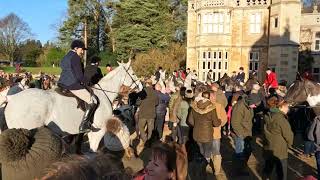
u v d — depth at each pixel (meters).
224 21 36.47
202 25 37.28
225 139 15.53
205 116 9.47
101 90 10.16
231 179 10.10
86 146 13.52
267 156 8.62
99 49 61.44
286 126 8.23
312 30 38.94
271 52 35.03
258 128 16.53
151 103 13.64
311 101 10.80
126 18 50.19
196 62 38.31
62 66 8.89
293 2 33.56
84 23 58.50
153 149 3.69
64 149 4.21
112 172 2.20
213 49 36.84
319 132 9.05
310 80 10.95
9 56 88.94
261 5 35.81
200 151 9.80
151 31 48.44
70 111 8.78
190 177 9.91
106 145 9.28
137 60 42.31
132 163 11.26
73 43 8.98
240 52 36.97
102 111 9.63
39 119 8.29
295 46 33.91
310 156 12.73
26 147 3.82
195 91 14.88
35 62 78.88
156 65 40.91
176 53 44.34
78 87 8.85
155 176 3.58
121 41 49.72
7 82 15.78
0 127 8.78
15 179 3.87
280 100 8.72
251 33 36.47
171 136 14.09
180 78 26.14
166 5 50.91
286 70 33.94
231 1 36.69
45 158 3.92
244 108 10.38
